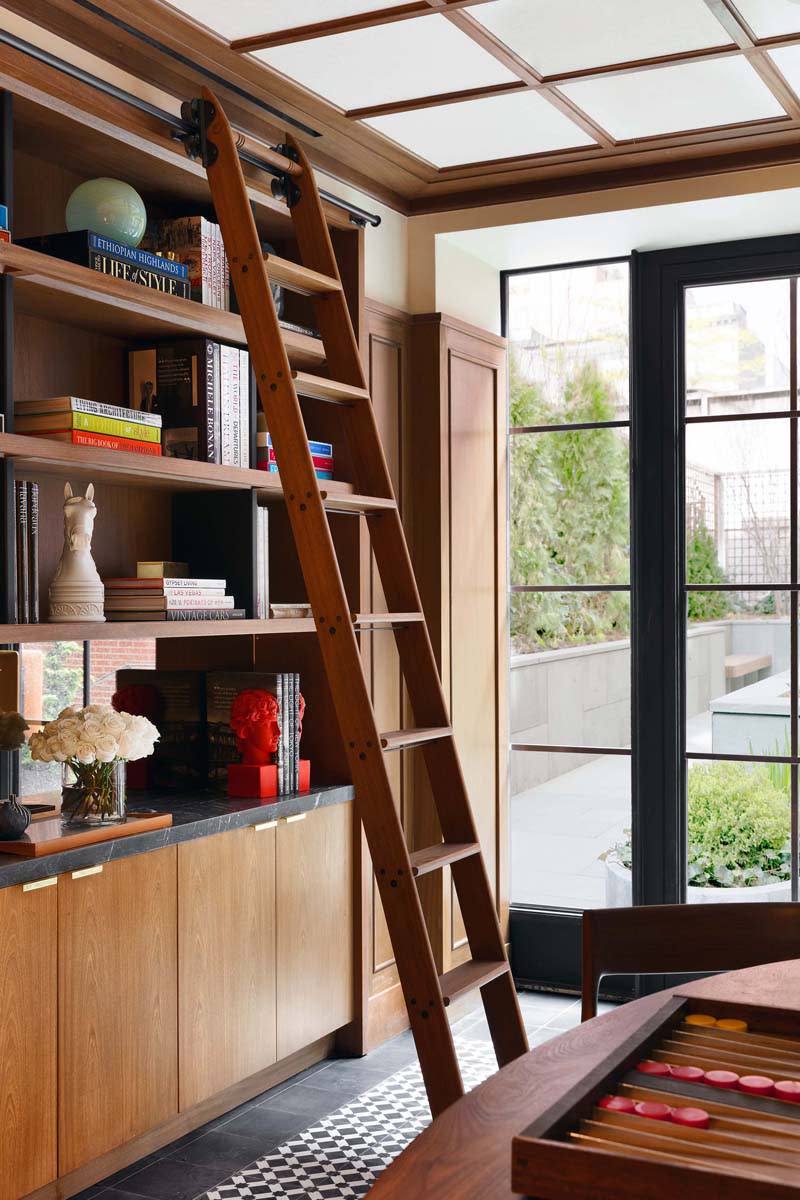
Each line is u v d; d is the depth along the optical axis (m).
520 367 4.80
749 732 4.41
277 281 3.31
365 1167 3.10
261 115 3.61
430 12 2.98
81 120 2.81
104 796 2.88
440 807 3.33
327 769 3.87
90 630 2.77
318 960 3.64
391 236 4.33
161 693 3.66
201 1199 2.91
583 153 4.00
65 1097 2.68
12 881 2.52
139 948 2.90
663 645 4.53
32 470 2.88
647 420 4.55
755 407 4.43
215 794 3.56
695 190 4.04
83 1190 2.95
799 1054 1.45
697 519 4.51
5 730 2.82
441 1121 1.38
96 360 3.27
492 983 3.19
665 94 3.53
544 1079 1.51
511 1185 1.16
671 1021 1.53
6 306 2.59
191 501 3.50
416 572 4.36
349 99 3.55
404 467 4.33
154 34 3.11
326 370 3.79
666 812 4.51
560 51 3.24
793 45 3.17
